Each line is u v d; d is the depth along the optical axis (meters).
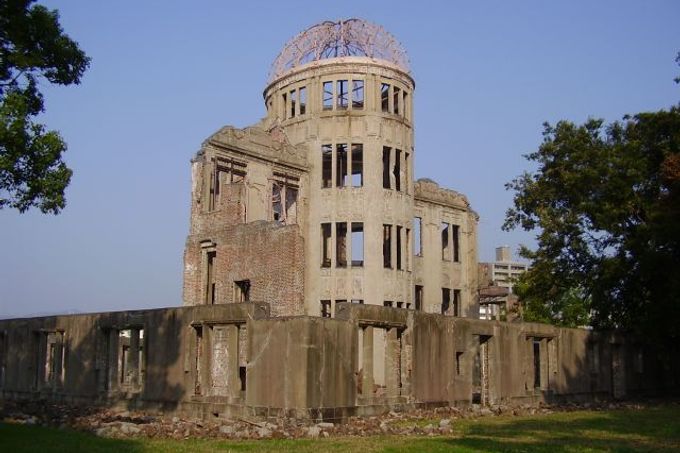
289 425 22.02
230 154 40.38
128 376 31.48
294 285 34.41
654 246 36.38
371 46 46.22
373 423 22.95
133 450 16.02
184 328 27.02
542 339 35.25
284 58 47.31
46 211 18.17
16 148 17.08
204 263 38.41
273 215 44.25
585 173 39.06
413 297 45.25
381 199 43.97
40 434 19.31
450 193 54.16
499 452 15.84
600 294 39.50
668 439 18.97
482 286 59.09
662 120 38.62
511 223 43.81
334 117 44.69
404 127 46.03
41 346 34.12
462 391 29.78
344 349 24.52
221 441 18.33
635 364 41.00
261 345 24.17
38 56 18.11
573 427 22.44
